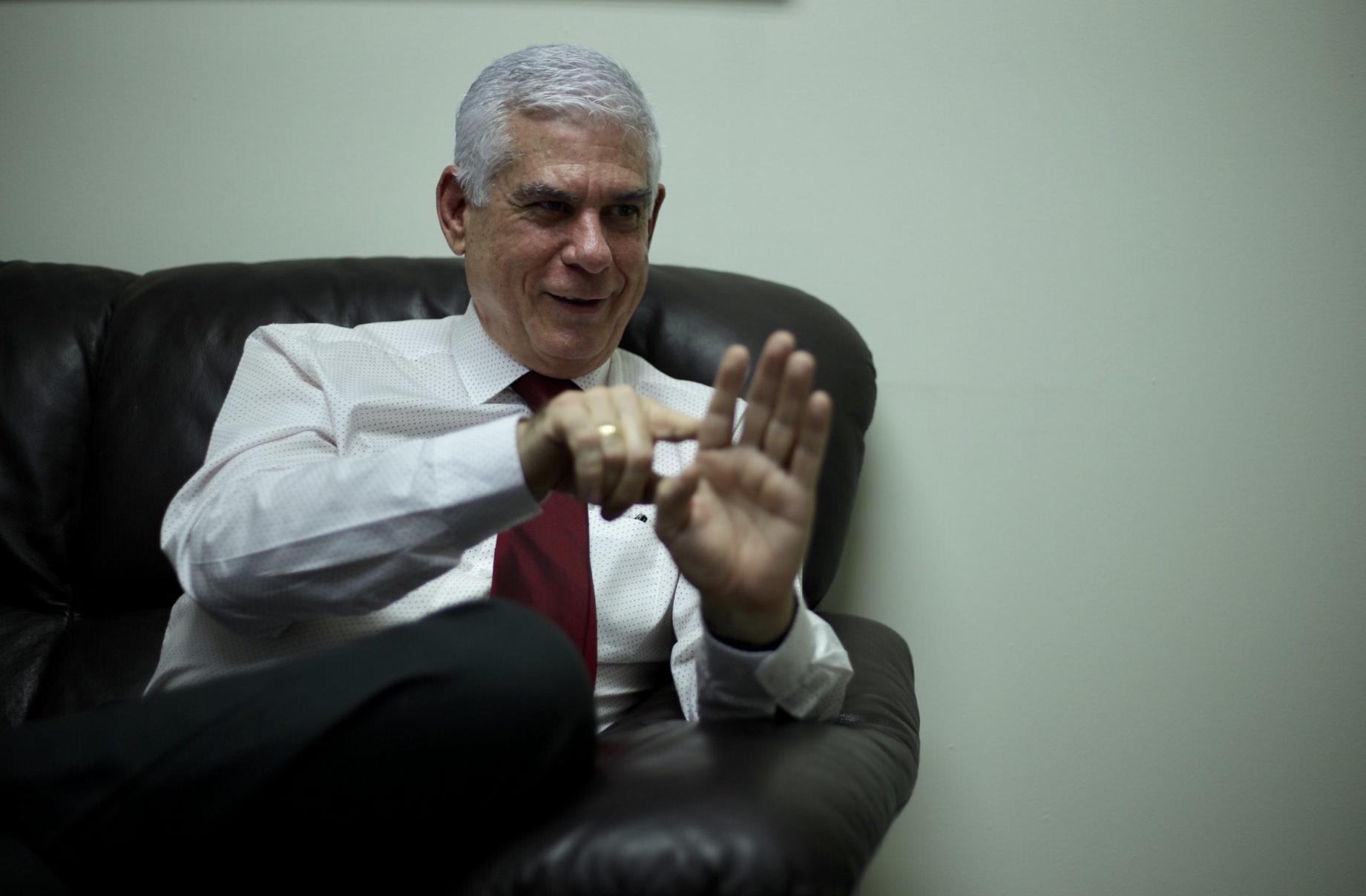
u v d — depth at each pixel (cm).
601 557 120
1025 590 165
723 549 85
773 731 90
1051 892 167
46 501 137
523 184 116
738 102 166
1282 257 161
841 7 164
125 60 171
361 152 170
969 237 164
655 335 145
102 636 134
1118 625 164
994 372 164
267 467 106
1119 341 162
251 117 170
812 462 84
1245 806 163
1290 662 162
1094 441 163
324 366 123
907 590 166
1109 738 165
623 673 122
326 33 169
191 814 71
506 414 122
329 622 107
